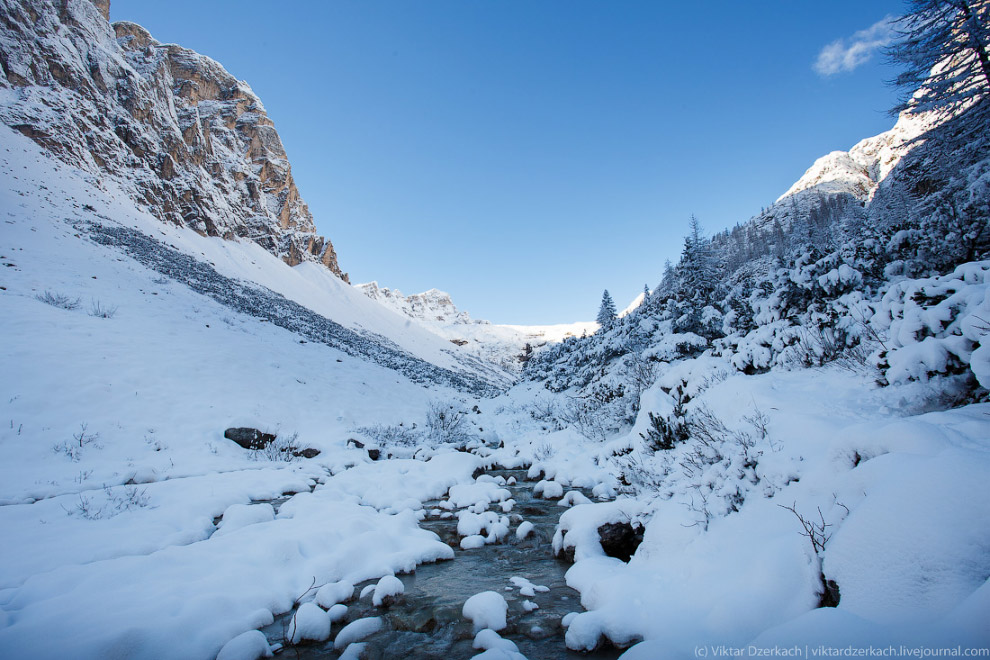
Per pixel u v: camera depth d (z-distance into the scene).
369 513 6.99
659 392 8.53
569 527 5.39
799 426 4.36
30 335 12.51
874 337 5.83
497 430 19.62
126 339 14.93
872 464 2.96
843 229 27.31
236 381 15.72
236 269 50.00
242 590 4.18
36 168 34.94
